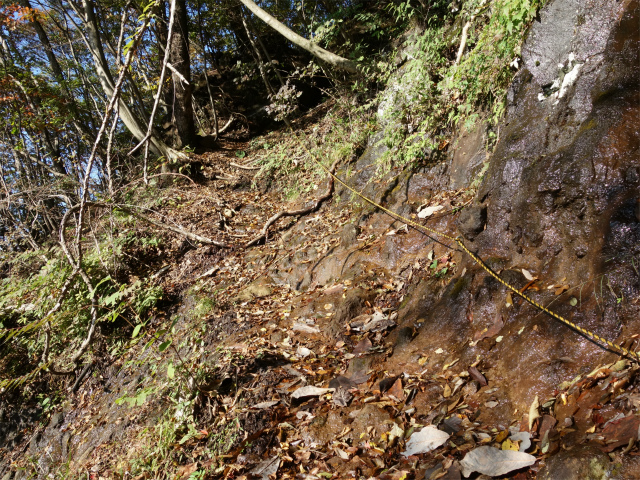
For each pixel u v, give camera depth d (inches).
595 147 125.0
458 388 119.3
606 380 91.9
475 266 150.3
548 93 154.1
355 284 192.1
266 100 518.6
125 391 199.5
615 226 112.2
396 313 166.7
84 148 483.5
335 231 239.1
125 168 389.7
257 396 148.9
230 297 224.2
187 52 423.5
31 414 229.0
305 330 178.7
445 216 190.9
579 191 124.1
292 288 219.5
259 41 485.7
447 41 249.3
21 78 407.2
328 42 335.6
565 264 124.2
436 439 105.0
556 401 97.4
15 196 288.8
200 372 162.4
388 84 276.1
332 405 134.2
